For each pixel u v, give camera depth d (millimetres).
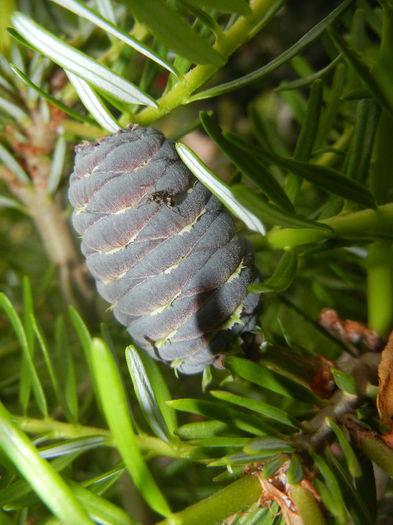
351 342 138
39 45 95
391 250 131
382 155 133
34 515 138
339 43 107
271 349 125
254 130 186
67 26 177
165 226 107
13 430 83
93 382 129
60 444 113
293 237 129
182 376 194
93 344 75
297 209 200
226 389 164
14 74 156
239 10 87
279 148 207
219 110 327
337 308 175
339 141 173
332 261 173
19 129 172
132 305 112
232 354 121
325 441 106
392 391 109
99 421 168
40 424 123
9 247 253
